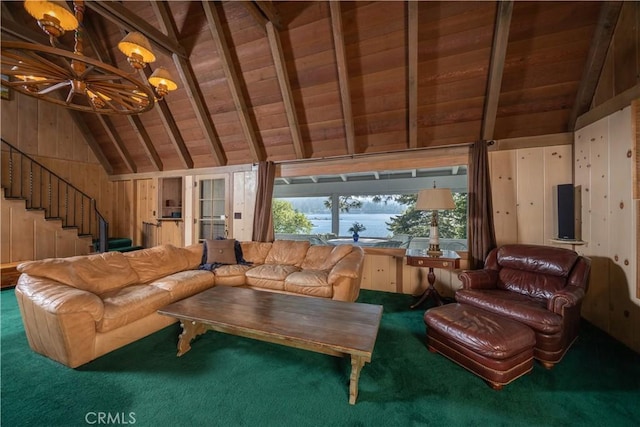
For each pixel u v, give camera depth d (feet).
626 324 7.86
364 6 9.87
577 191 9.97
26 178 16.08
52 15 5.30
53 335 6.52
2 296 11.91
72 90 6.57
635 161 6.77
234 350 7.57
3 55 5.25
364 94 11.96
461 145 11.93
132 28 10.44
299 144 13.89
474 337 6.29
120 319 7.38
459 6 9.17
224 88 13.79
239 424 4.99
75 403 5.47
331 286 9.86
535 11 8.78
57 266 7.86
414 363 6.98
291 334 5.84
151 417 5.14
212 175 17.29
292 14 10.70
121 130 17.83
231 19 11.51
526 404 5.51
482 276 9.23
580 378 6.32
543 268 8.61
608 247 8.57
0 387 5.90
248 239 16.40
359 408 5.40
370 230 24.68
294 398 5.66
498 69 9.57
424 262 10.49
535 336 6.79
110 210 20.45
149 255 10.62
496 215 11.36
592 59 8.97
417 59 10.24
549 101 10.32
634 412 5.29
